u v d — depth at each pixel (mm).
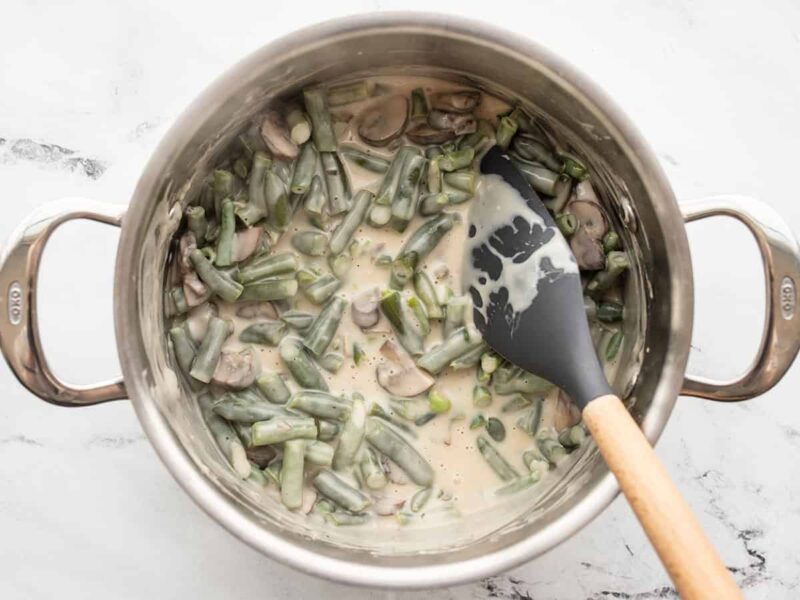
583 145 408
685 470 447
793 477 447
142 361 371
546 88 389
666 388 377
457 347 423
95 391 366
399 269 423
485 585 439
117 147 439
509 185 421
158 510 438
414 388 427
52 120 439
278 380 423
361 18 364
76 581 434
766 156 452
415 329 426
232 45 440
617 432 333
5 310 354
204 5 441
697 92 453
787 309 362
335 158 425
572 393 379
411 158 425
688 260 371
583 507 375
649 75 453
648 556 441
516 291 405
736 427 449
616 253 424
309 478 427
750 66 451
